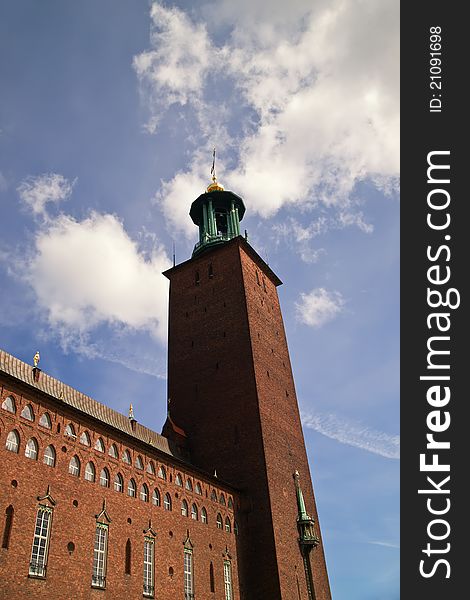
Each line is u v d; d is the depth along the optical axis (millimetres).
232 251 72688
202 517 47688
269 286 78250
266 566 50594
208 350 67188
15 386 32812
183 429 62938
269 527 52312
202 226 84375
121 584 36094
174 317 72938
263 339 68125
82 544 34062
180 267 76562
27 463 32062
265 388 62969
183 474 47344
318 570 57781
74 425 36812
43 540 31562
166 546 41844
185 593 42188
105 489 37719
